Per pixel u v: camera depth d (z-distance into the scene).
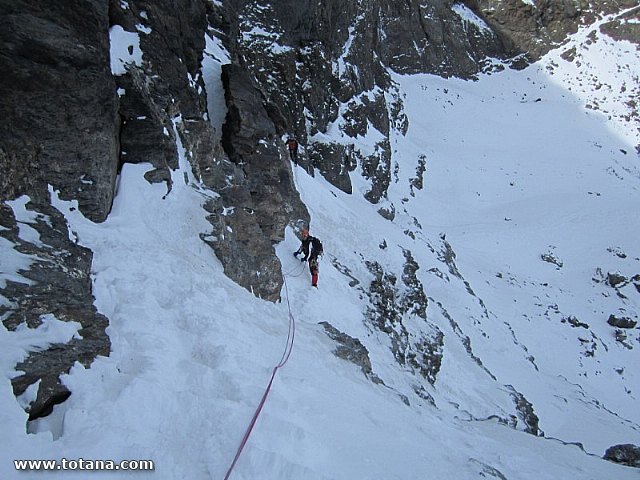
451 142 52.59
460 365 17.25
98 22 7.77
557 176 50.94
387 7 59.31
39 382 4.27
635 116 62.53
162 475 3.96
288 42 25.91
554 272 37.50
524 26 71.38
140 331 5.78
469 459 6.18
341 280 14.08
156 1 11.51
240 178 11.72
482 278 32.53
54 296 5.17
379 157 31.75
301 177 18.61
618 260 39.25
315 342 8.77
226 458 4.35
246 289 9.27
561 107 63.66
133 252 7.30
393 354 12.88
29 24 6.96
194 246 8.80
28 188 6.57
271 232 12.48
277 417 5.09
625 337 32.03
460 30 67.19
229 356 5.97
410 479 5.12
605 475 8.16
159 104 9.96
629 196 49.34
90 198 7.47
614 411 25.89
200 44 13.63
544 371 25.86
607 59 69.56
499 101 63.09
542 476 7.01
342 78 32.25
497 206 45.03
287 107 23.95
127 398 4.53
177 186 9.50
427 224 38.41
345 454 5.13
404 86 58.09
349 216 19.55
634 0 72.25
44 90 6.94
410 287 17.75
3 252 5.36
